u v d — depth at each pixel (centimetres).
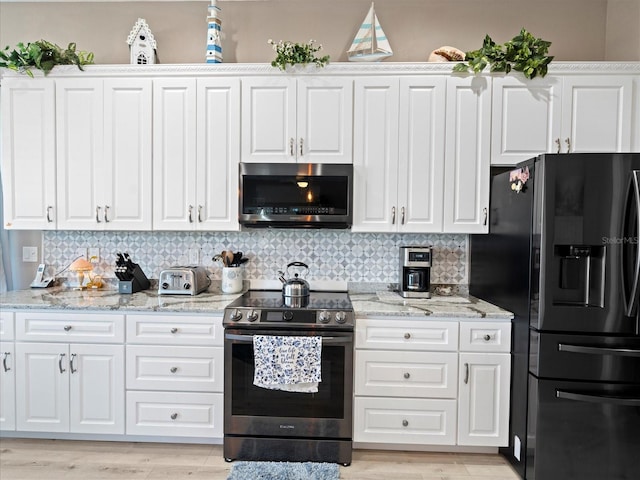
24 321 223
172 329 219
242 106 242
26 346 223
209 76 243
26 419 224
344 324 210
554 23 269
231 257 264
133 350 221
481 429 215
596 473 185
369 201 242
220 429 220
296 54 235
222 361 219
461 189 239
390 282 275
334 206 238
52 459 215
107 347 221
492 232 237
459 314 213
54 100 246
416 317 215
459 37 272
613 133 231
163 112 245
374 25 249
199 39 278
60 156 248
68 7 279
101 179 248
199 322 220
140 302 230
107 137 247
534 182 190
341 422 212
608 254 179
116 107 246
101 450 224
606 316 181
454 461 217
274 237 279
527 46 229
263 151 244
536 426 188
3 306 223
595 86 231
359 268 277
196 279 255
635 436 182
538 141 234
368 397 217
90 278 275
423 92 238
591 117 232
